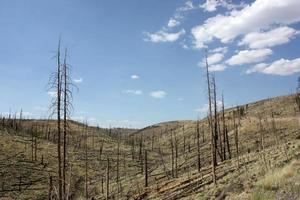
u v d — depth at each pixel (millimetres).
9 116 176750
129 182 89750
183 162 89500
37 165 118750
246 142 87375
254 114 142375
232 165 48625
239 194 20688
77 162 120688
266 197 17141
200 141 127312
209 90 42812
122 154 146125
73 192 92188
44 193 99562
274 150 48312
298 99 108062
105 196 83875
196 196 33781
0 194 95750
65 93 24531
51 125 168750
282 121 101438
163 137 188125
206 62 42688
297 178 19312
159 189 57094
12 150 127562
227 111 159500
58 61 24422
